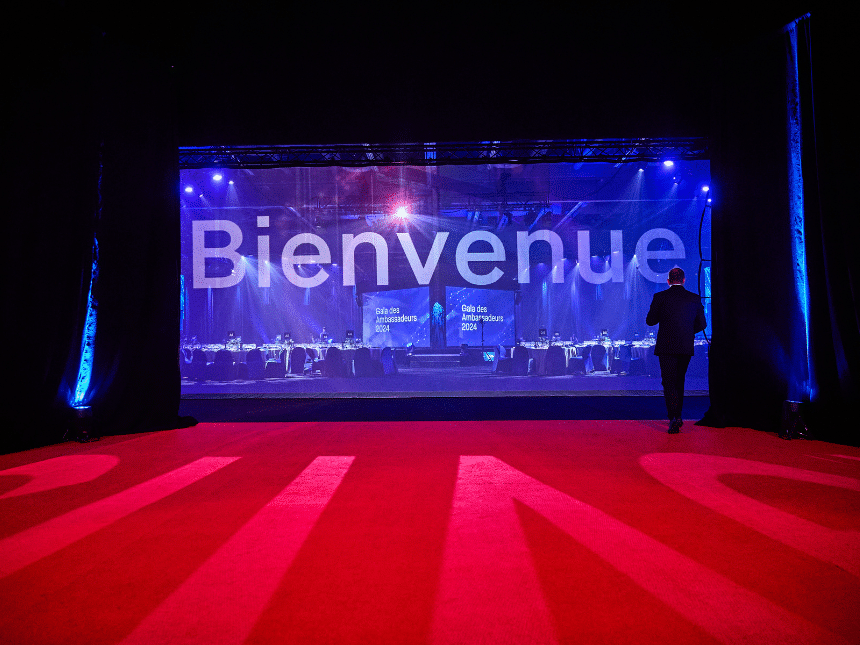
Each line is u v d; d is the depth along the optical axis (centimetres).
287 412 620
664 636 136
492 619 145
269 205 1454
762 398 477
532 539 205
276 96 575
